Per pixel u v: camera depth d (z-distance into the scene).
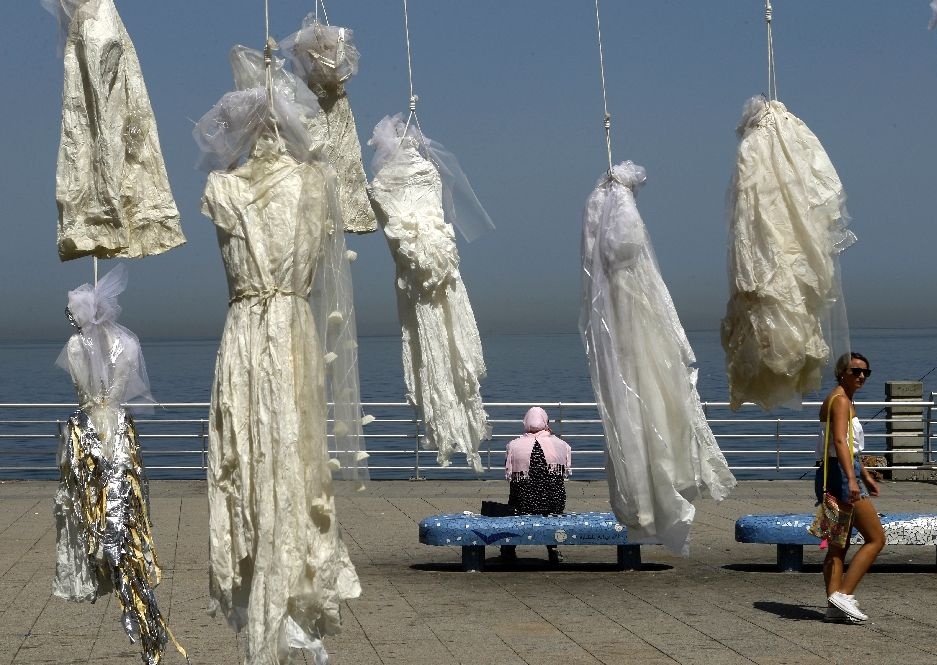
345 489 6.93
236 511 6.56
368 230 9.09
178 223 7.18
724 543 13.30
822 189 8.20
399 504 16.33
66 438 7.88
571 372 88.69
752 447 36.00
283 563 6.42
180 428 43.31
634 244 8.95
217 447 6.60
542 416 12.53
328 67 8.90
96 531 7.77
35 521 14.70
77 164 7.09
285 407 6.52
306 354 6.63
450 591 10.71
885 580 11.02
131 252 7.14
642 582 11.13
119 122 7.11
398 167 10.39
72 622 9.38
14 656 8.33
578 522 11.59
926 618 9.37
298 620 6.54
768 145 8.23
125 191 7.14
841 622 9.23
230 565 6.58
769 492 17.27
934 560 12.14
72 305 7.89
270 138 6.80
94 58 7.05
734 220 8.27
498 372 90.75
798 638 8.73
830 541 9.27
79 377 7.87
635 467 8.97
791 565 11.62
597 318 9.07
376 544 13.33
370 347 187.88
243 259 6.64
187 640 8.76
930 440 18.41
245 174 6.76
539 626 9.20
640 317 9.02
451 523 11.65
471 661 8.08
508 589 10.82
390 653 8.33
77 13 7.09
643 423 9.01
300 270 6.65
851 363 9.31
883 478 18.45
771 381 8.36
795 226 8.20
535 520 11.66
